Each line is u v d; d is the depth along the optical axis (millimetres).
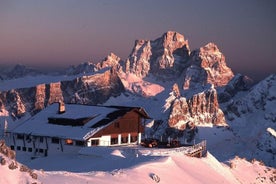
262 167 137875
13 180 60375
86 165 104250
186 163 105750
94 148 114625
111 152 111500
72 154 121438
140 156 102688
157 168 90188
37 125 135125
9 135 136875
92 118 131750
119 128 131000
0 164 61562
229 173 120375
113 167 94938
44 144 130500
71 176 71312
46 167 110312
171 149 120375
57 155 124375
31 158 129500
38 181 63250
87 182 70875
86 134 124750
